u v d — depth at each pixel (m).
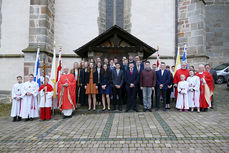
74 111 6.63
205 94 6.02
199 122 4.78
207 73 6.19
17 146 3.68
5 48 10.00
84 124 4.99
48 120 5.77
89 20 10.56
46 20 9.02
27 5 10.00
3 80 9.86
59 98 5.88
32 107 5.92
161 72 6.46
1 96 9.55
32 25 8.94
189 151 3.22
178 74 6.61
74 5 10.55
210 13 14.83
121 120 5.21
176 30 10.12
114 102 6.55
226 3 14.78
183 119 5.11
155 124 4.72
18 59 9.87
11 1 10.08
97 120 5.34
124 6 11.15
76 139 3.93
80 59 10.23
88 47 8.31
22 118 6.28
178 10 10.05
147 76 6.23
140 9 10.62
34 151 3.43
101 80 6.62
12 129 4.87
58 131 4.50
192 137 3.81
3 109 7.77
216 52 14.71
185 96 6.12
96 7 10.62
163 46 10.36
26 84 5.91
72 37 10.45
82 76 7.22
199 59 9.29
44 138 4.07
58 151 3.39
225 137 3.76
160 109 6.59
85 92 6.96
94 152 3.30
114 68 6.65
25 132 4.55
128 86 6.30
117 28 8.06
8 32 10.02
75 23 10.50
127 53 8.59
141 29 10.54
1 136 4.28
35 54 8.70
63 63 10.26
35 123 5.46
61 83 5.92
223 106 6.72
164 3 10.45
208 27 14.80
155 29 10.45
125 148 3.42
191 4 9.61
